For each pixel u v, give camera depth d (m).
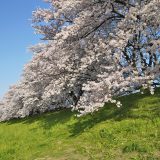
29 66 31.05
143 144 15.80
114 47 22.27
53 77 28.47
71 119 25.70
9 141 24.97
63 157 16.61
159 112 19.81
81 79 27.89
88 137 19.03
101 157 15.57
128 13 22.33
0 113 61.25
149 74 22.39
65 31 24.03
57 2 28.84
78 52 26.00
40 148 19.78
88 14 23.86
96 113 24.22
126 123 19.39
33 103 39.22
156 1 20.77
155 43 21.42
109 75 21.53
